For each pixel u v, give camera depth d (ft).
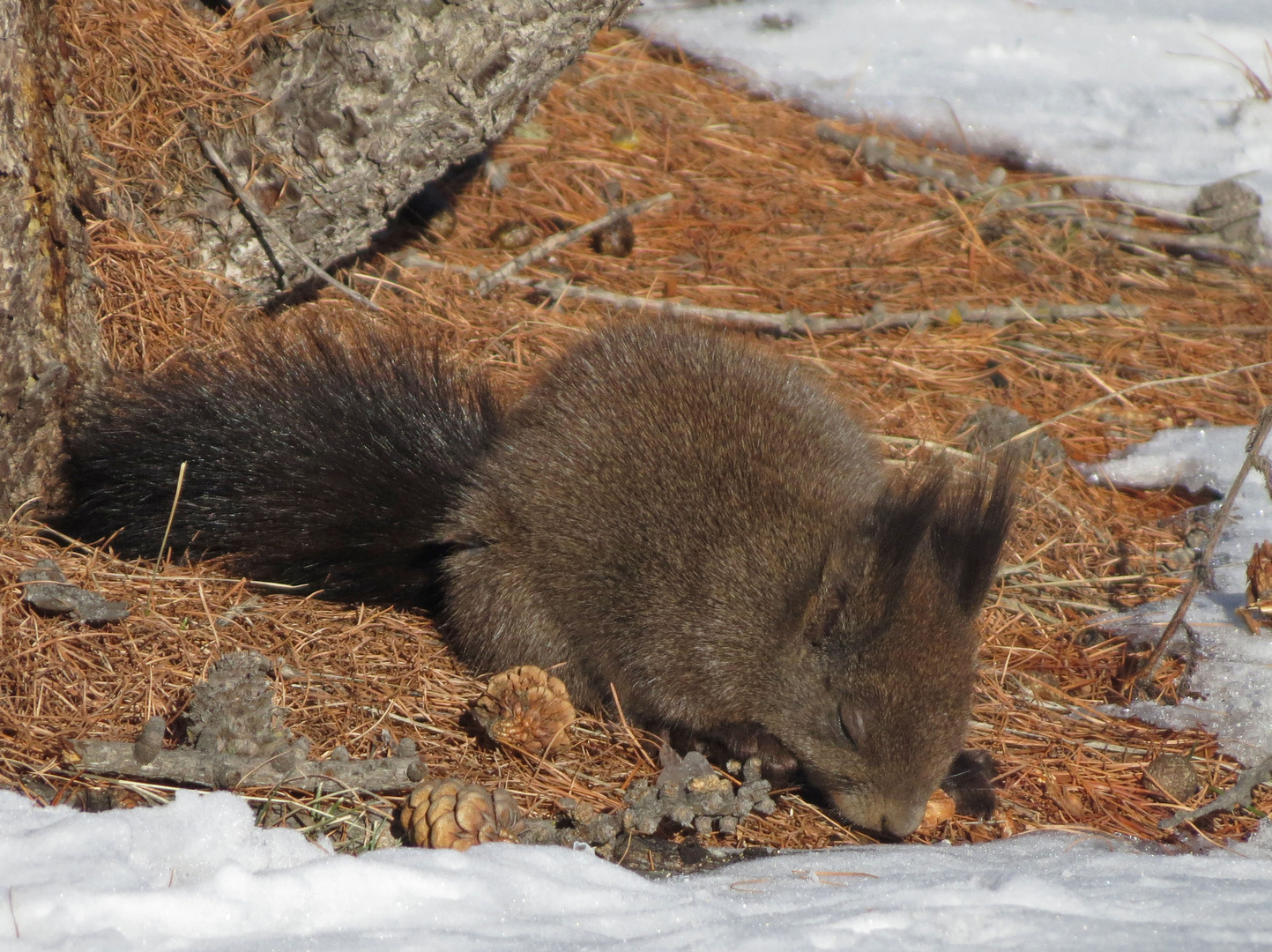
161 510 26.18
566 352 29.50
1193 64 60.39
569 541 25.39
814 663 23.89
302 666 24.48
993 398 37.88
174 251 31.60
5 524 25.58
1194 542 32.35
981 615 29.45
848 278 43.11
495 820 20.15
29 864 17.61
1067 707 26.86
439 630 27.02
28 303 25.36
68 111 27.12
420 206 41.47
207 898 17.16
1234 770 25.08
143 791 20.20
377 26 31.19
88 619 23.21
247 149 31.94
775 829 23.13
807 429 27.45
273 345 28.84
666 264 42.29
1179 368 40.24
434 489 26.89
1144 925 18.40
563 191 45.09
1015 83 57.98
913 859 21.42
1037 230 47.42
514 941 16.93
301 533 26.48
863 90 55.77
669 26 59.31
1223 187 48.93
